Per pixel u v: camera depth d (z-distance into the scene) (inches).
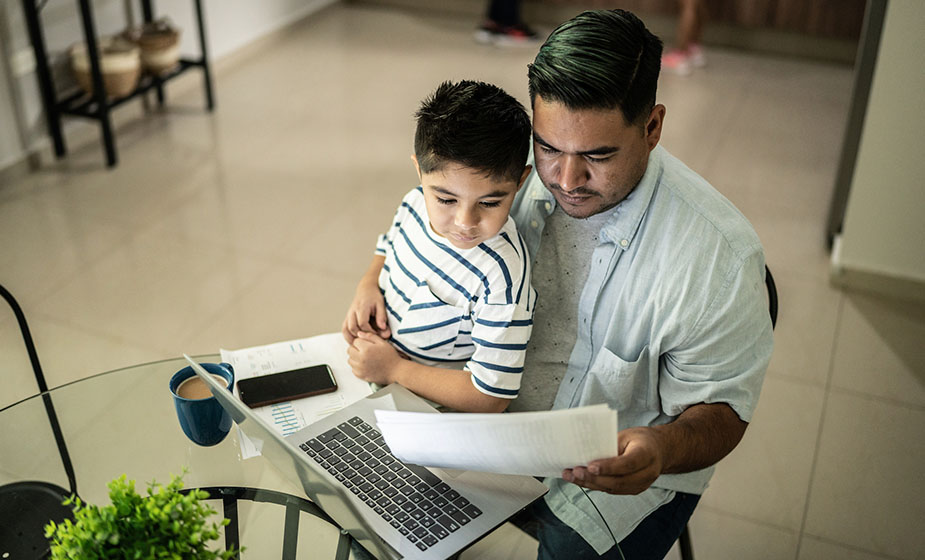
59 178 120.6
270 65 164.1
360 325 51.1
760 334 44.9
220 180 123.2
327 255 108.0
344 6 197.3
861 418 85.4
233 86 154.3
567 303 50.5
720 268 44.3
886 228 99.4
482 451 37.9
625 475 38.4
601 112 39.2
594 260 47.7
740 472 79.0
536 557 40.2
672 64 165.5
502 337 45.6
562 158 41.7
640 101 39.6
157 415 47.8
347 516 37.6
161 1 142.6
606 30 38.9
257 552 39.6
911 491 77.4
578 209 44.2
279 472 43.8
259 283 101.7
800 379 90.0
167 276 101.5
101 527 32.3
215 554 33.7
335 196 121.1
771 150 136.6
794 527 73.7
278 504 42.1
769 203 121.6
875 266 102.0
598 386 49.5
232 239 109.5
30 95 120.2
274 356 51.2
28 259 102.4
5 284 97.7
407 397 47.8
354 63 166.7
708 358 45.3
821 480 78.3
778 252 110.6
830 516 74.8
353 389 48.9
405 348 50.3
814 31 169.8
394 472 42.9
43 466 44.6
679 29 167.0
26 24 117.3
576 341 50.9
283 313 96.8
